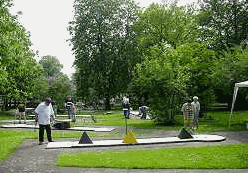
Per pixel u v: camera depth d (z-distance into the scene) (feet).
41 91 142.31
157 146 44.45
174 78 78.84
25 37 73.97
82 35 169.78
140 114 111.86
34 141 51.24
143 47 151.23
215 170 29.78
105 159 34.94
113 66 170.40
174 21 144.77
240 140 49.32
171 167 30.91
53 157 37.29
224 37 154.81
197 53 93.40
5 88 81.35
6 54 59.88
